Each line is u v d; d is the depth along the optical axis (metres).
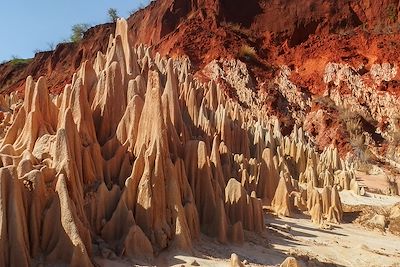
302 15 62.91
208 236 16.45
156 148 15.28
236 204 18.08
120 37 20.31
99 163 15.10
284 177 24.27
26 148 14.80
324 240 19.59
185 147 17.77
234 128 25.91
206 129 22.38
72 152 13.88
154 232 14.44
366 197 30.16
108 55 20.30
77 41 81.94
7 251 11.34
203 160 17.45
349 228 23.05
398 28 57.81
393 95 51.94
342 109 52.25
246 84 54.09
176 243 14.55
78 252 11.90
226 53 57.00
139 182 14.81
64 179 12.61
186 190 16.30
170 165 15.49
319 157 36.62
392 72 54.03
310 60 58.56
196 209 16.14
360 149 46.62
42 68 81.62
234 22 63.75
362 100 53.12
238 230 16.61
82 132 15.41
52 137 14.62
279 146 30.62
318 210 22.64
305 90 55.88
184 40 59.41
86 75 18.73
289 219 22.03
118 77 17.91
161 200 14.87
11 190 11.63
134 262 13.20
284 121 51.06
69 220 12.15
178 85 23.89
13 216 11.52
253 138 29.06
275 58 60.16
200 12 63.81
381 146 48.62
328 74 55.91
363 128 50.16
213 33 60.41
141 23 75.06
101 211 14.13
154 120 15.85
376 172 42.31
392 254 19.00
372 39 57.56
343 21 62.47
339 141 48.19
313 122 51.38
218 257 14.84
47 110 15.93
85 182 14.44
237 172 22.67
